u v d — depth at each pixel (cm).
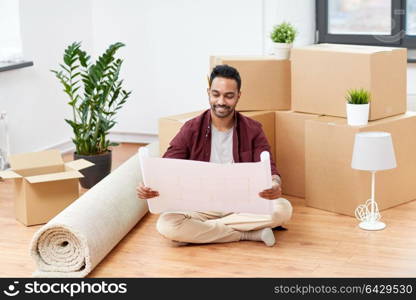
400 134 394
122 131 590
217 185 313
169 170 312
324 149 390
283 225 374
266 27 529
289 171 427
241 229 350
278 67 426
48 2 537
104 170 456
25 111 521
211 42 545
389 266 316
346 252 334
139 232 371
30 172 401
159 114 574
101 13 575
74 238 318
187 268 320
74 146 579
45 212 386
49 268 321
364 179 377
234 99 336
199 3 543
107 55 454
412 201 407
